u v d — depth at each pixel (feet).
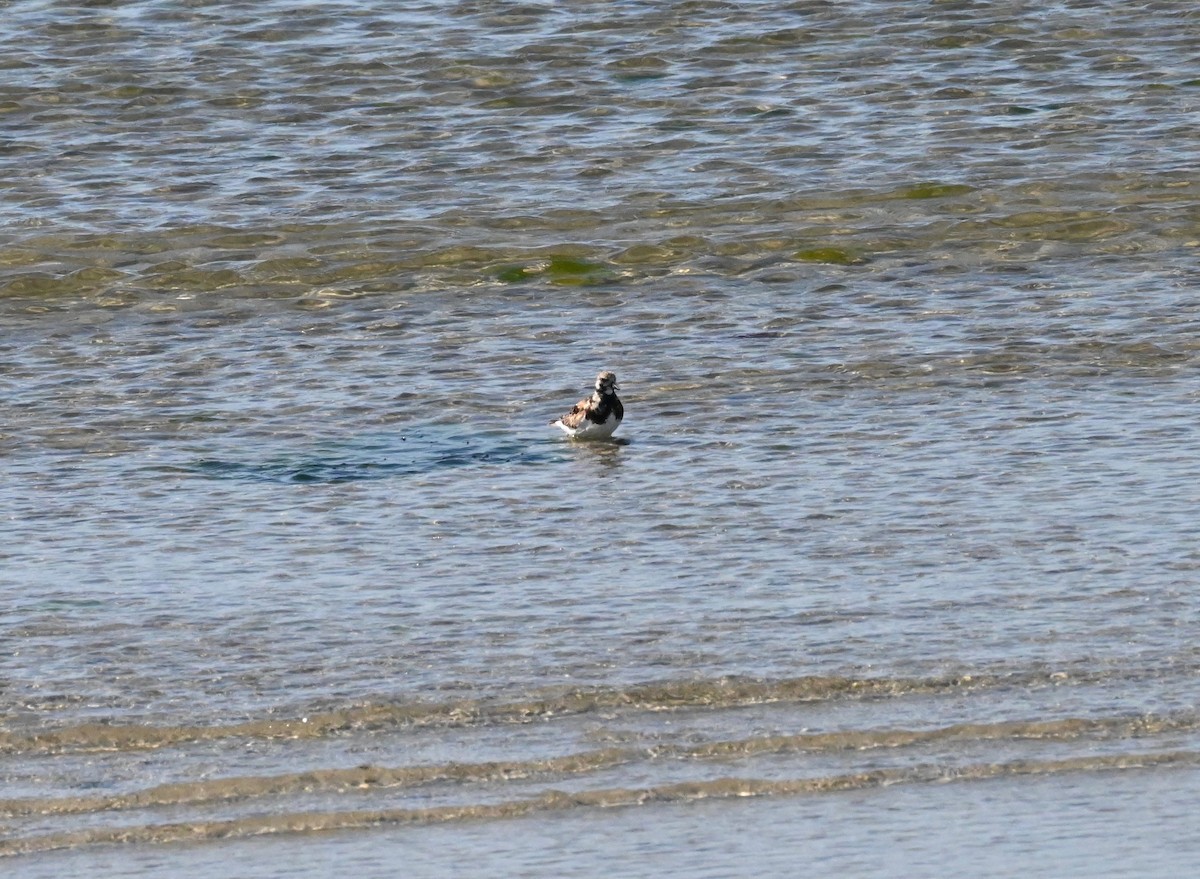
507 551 211.41
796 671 174.70
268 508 228.63
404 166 398.01
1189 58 453.17
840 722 164.76
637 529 217.56
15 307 325.42
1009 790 153.69
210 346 302.04
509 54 467.11
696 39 476.13
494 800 152.97
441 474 241.14
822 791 154.30
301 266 343.05
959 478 230.68
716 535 214.28
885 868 142.20
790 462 240.53
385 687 173.37
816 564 203.41
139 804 152.97
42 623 190.60
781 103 432.66
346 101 438.81
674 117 425.69
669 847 145.89
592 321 310.45
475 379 283.18
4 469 245.04
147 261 346.95
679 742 161.89
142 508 229.04
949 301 312.50
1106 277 321.73
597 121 424.46
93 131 421.59
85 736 163.94
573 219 365.40
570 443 252.83
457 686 173.17
